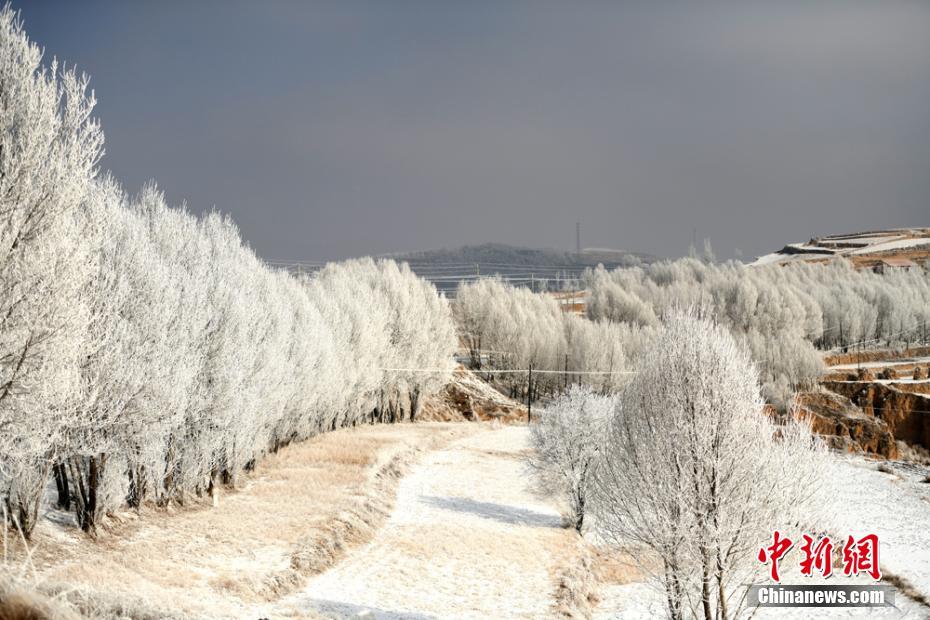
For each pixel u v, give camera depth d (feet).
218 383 112.57
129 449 89.35
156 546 90.58
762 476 62.08
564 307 650.43
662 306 544.21
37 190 53.31
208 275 118.32
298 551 101.04
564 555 121.19
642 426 66.23
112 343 78.84
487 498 158.92
